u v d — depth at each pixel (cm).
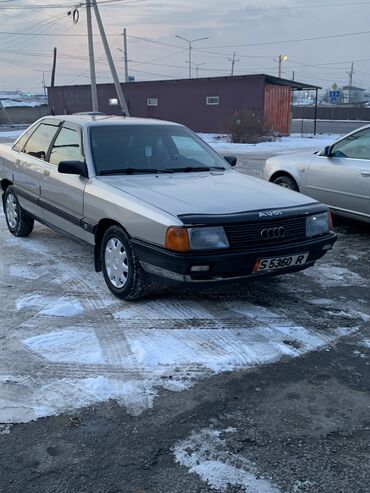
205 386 332
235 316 437
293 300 478
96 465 260
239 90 3183
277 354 375
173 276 404
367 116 6450
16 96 8925
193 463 263
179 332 404
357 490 246
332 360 370
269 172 819
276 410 310
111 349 375
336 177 705
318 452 273
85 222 497
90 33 2892
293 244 430
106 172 501
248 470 258
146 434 285
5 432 283
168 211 407
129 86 3666
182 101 3444
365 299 487
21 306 449
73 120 568
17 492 242
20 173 635
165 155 546
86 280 516
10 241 661
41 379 334
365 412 310
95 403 311
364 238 719
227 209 416
